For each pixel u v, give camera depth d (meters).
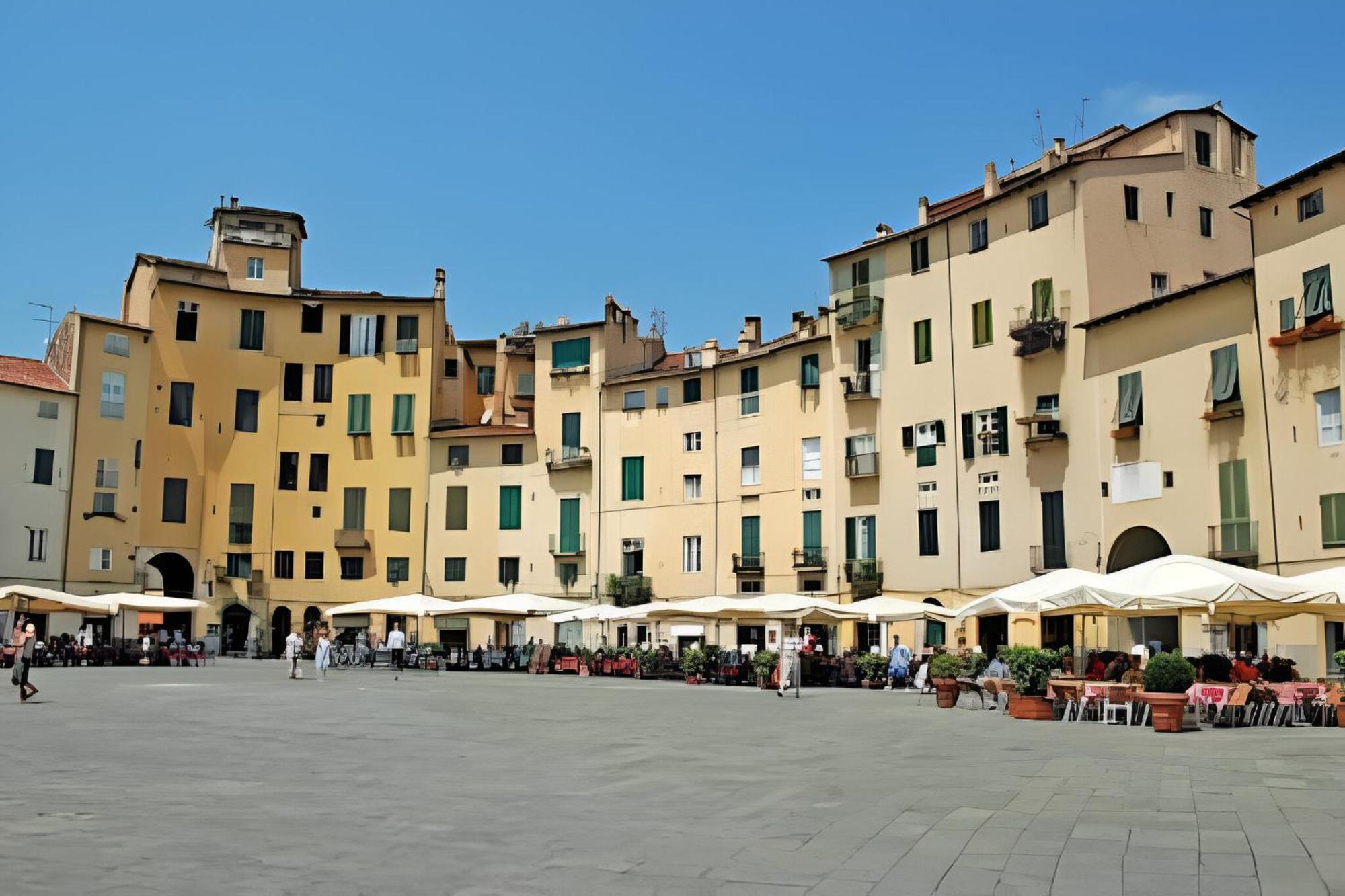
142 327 70.50
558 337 74.38
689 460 68.75
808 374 63.66
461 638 73.50
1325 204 39.06
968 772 16.70
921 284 58.12
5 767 16.78
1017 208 53.34
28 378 66.19
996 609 31.34
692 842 11.48
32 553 64.69
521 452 74.25
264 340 75.19
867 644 59.16
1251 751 18.66
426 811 13.34
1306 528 39.03
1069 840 11.25
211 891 9.09
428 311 76.88
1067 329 50.16
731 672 48.53
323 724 25.33
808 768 17.78
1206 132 53.12
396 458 75.56
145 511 69.94
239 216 78.50
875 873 10.02
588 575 71.44
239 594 72.50
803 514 63.09
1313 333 38.75
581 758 19.28
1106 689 26.42
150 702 31.02
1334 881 9.45
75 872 9.59
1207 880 9.58
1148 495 45.50
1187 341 44.25
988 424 53.91
